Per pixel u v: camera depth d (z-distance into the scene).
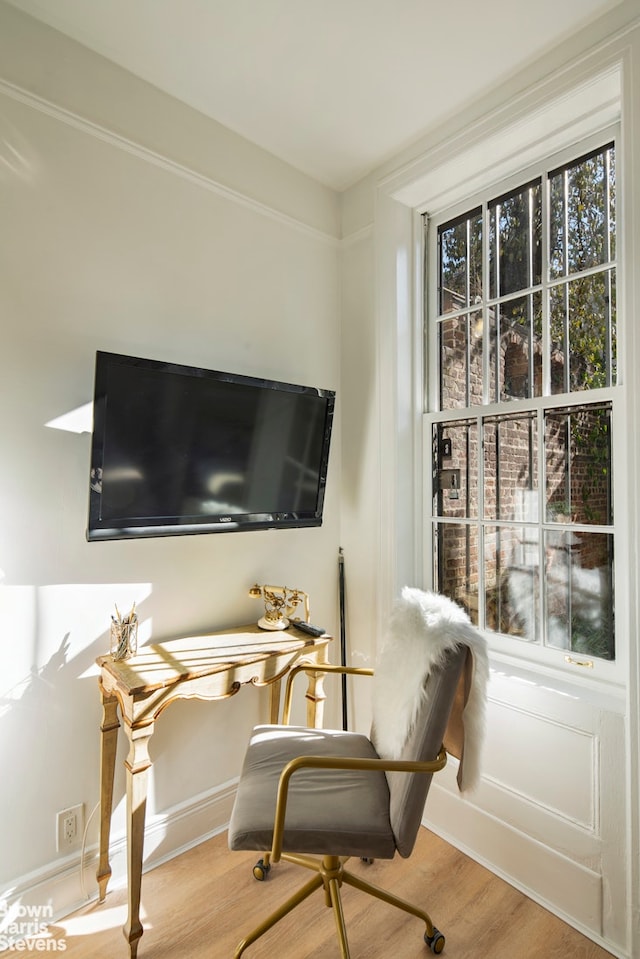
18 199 1.53
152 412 1.66
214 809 1.95
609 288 1.68
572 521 1.75
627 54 1.47
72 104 1.63
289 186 2.26
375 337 2.26
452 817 1.92
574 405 1.75
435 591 2.22
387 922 1.55
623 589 1.61
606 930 1.48
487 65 1.72
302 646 1.83
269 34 1.60
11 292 1.51
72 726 1.62
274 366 2.19
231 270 2.05
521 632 1.90
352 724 2.38
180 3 1.49
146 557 1.80
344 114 1.95
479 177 2.03
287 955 1.42
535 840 1.66
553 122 1.73
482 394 2.06
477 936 1.50
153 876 1.72
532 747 1.70
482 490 2.05
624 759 1.48
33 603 1.55
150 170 1.82
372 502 2.30
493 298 2.03
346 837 1.24
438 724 1.32
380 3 1.48
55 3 1.50
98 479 1.54
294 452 2.08
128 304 1.76
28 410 1.54
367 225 2.33
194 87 1.84
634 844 1.41
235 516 1.90
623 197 1.55
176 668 1.57
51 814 1.57
